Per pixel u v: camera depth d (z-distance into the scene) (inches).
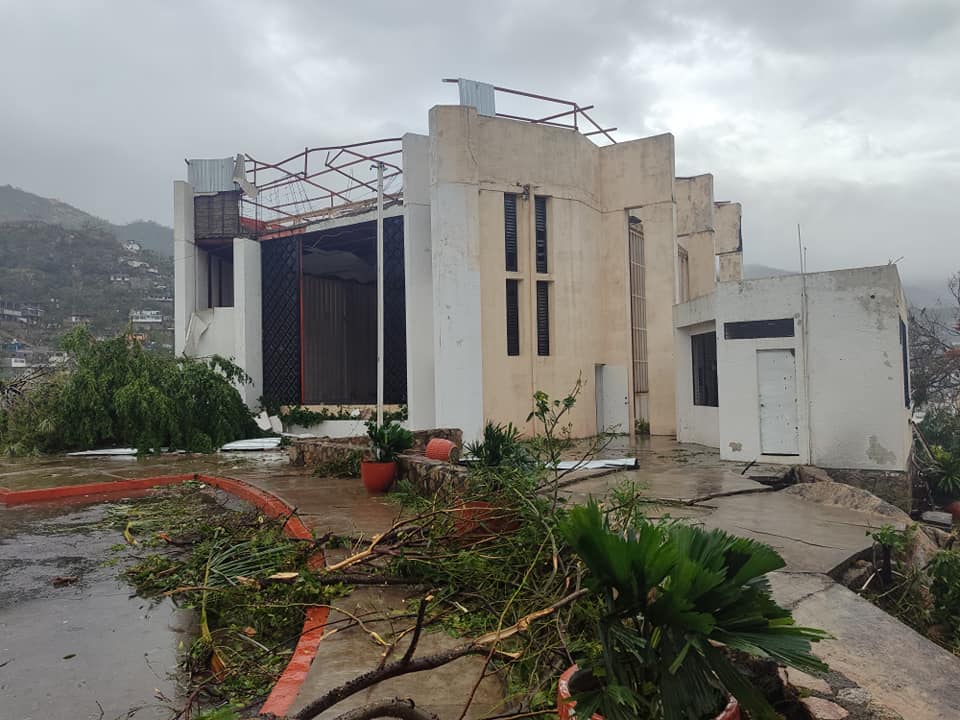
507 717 113.4
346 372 1130.7
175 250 990.4
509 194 799.1
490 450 292.0
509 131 788.0
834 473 453.4
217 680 161.0
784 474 427.2
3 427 709.9
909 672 135.2
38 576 258.2
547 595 145.7
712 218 988.6
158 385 707.4
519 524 197.3
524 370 786.8
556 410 788.0
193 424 716.7
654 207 837.8
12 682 163.6
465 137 753.6
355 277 1176.2
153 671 169.8
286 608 193.9
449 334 744.3
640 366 909.8
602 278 866.8
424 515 208.5
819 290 462.3
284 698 134.0
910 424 550.3
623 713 84.3
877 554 231.3
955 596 211.3
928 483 579.2
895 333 437.7
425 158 839.1
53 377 756.6
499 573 173.0
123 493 463.8
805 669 81.2
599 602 106.3
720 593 87.4
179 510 387.2
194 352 981.8
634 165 852.0
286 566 216.8
